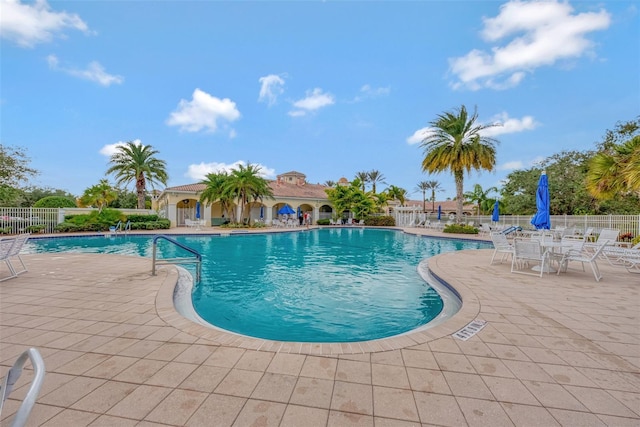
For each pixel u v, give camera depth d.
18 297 4.98
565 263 7.39
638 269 7.34
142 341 3.30
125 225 20.64
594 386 2.48
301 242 16.78
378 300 6.09
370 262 10.52
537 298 5.02
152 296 5.04
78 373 2.63
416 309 5.56
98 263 8.22
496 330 3.66
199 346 3.19
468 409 2.18
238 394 2.34
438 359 2.94
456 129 20.89
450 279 6.47
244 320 5.04
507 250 8.16
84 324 3.80
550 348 3.18
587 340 3.38
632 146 11.34
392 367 2.78
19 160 20.72
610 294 5.29
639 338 3.44
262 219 30.45
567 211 23.61
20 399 2.29
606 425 2.02
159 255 11.70
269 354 3.02
